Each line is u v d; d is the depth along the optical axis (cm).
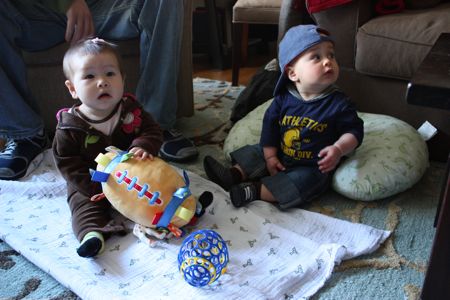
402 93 144
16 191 121
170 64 140
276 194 113
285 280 87
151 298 84
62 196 121
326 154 113
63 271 90
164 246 99
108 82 104
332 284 90
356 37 145
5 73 126
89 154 111
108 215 107
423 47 131
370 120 136
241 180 127
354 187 116
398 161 117
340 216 113
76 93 107
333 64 113
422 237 104
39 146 139
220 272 86
